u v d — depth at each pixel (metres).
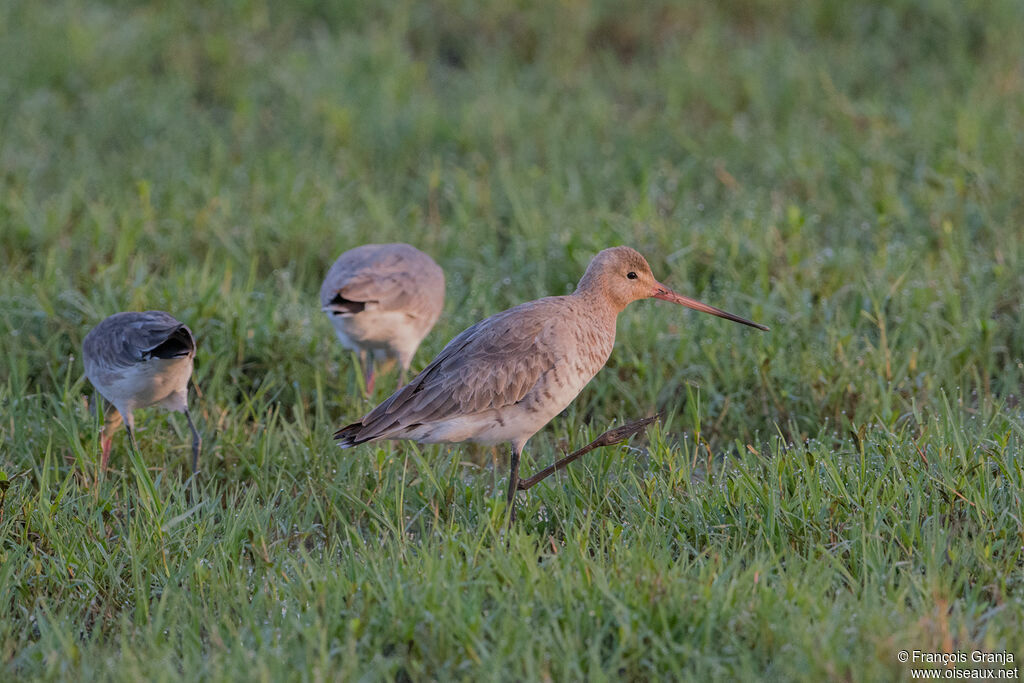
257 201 15.91
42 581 8.70
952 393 11.16
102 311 12.61
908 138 17.17
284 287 13.88
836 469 9.27
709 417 11.45
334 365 12.61
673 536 8.99
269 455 10.66
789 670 7.06
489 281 14.09
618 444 10.21
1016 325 12.43
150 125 18.75
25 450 10.56
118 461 10.93
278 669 7.19
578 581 7.97
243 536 9.24
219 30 22.16
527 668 7.12
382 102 19.14
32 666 7.68
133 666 7.28
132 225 14.85
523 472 10.15
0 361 12.15
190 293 13.05
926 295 12.76
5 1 22.69
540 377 9.47
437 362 9.55
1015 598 7.74
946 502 9.00
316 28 22.64
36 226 14.89
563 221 15.29
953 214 14.82
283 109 19.39
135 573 8.54
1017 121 17.30
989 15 21.39
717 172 16.83
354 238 14.99
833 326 12.52
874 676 6.98
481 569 8.19
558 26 22.16
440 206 16.66
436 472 10.11
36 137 18.30
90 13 22.64
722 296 13.23
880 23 21.62
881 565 8.15
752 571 7.93
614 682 7.20
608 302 10.04
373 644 7.65
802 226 14.59
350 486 9.99
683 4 22.81
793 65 19.98
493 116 18.62
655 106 19.55
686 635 7.54
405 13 22.61
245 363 12.42
